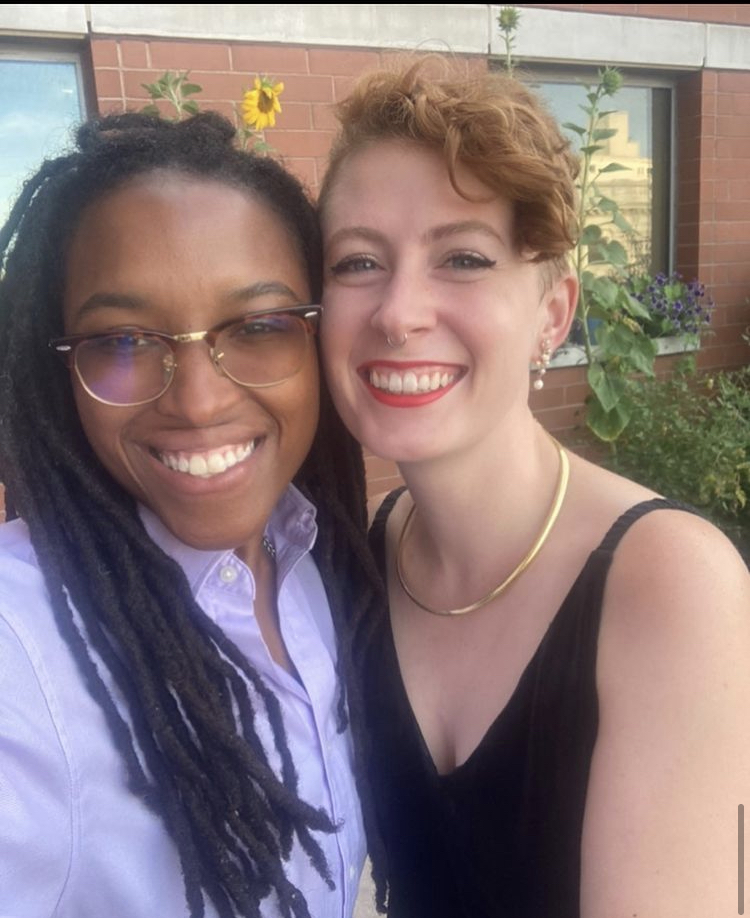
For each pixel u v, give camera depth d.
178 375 0.42
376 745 0.54
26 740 0.37
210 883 0.41
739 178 1.76
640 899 0.38
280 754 0.45
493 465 0.51
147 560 0.44
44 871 0.38
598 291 1.38
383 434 0.49
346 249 0.48
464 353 0.48
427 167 0.46
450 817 0.50
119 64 1.21
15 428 0.44
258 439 0.46
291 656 0.50
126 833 0.40
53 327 0.46
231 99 1.29
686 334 1.67
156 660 0.42
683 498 1.46
